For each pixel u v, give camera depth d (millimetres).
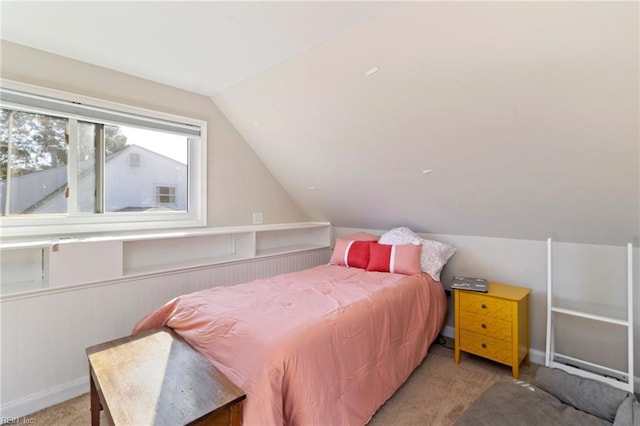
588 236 2135
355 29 1583
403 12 1413
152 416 1062
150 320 1844
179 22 1575
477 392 1988
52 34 1717
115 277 2062
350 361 1556
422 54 1560
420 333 2209
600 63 1274
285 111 2406
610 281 2102
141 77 2299
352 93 1964
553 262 2334
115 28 1646
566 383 1641
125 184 2361
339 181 2920
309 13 1475
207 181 2771
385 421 1714
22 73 1841
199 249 2789
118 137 2311
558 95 1453
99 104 2121
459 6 1296
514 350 2123
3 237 1830
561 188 1902
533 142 1717
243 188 3074
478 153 1948
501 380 1765
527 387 1666
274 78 2160
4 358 1688
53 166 2035
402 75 1707
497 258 2619
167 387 1227
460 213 2564
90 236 2137
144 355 1476
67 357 1890
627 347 2031
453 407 1838
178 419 1051
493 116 1692
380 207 3039
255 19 1533
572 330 2254
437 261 2684
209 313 1663
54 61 1944
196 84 2422
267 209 3336
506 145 1810
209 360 1467
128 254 2355
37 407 1785
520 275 2498
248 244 2971
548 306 2150
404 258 2576
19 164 1915
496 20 1293
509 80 1492
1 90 1779
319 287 2154
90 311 1974
